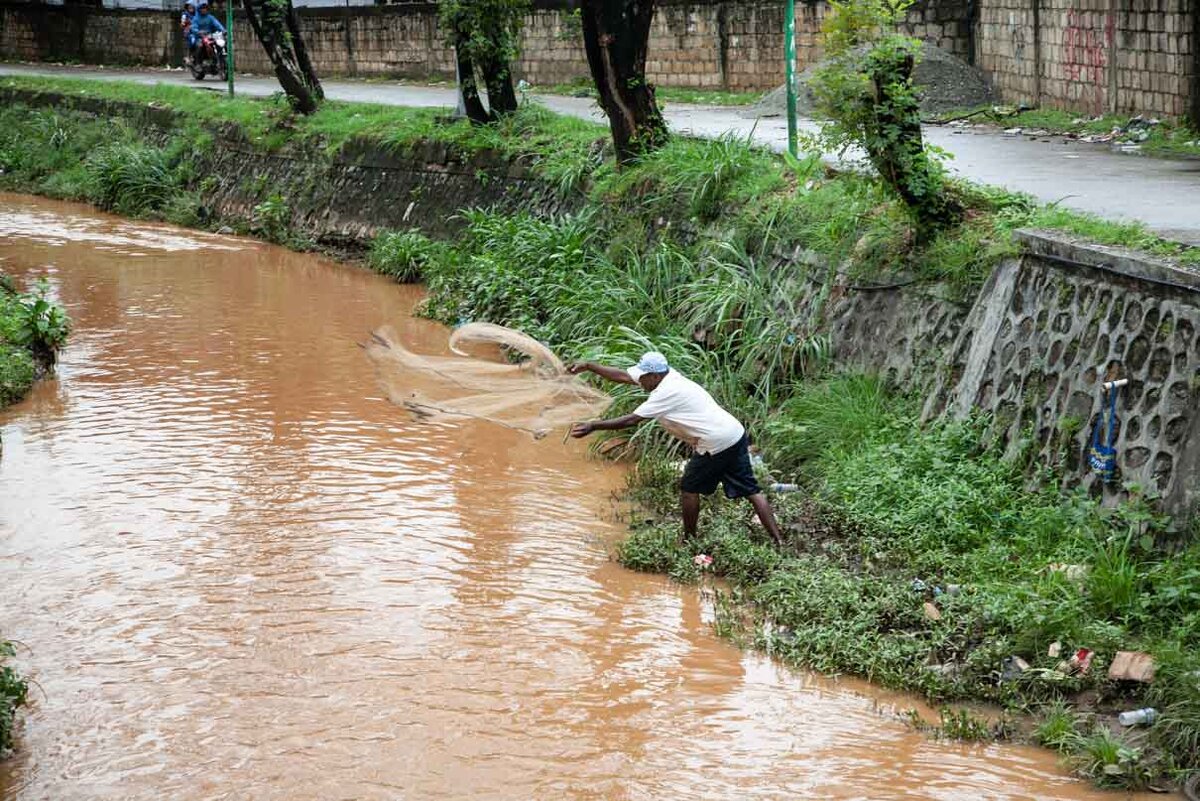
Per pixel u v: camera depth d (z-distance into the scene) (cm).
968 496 862
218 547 915
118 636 775
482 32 1927
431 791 609
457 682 719
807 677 727
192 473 1072
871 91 1031
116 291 1812
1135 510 755
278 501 1009
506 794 605
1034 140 1661
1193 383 752
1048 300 896
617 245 1468
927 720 672
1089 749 619
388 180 2056
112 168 2547
